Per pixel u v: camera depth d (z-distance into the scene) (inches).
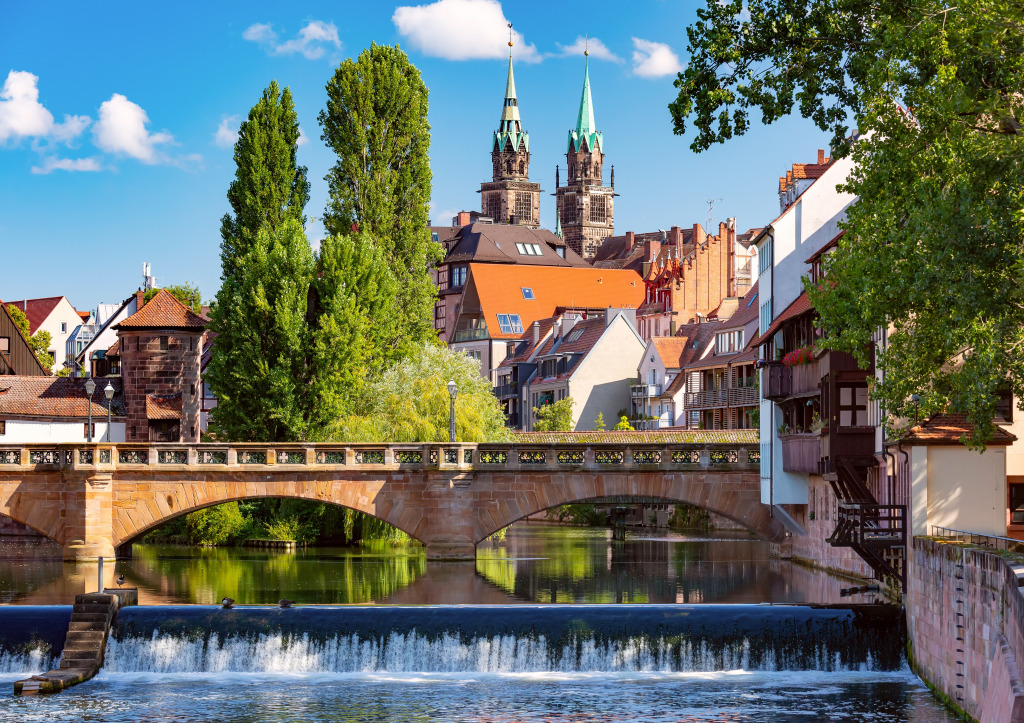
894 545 1549.0
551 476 2539.4
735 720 1332.4
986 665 1200.2
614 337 5590.6
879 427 1825.8
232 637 1648.6
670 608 1640.0
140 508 2481.5
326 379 3132.4
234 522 3036.4
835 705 1385.3
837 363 1884.8
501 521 2534.5
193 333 3417.8
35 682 1521.9
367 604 1781.5
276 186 3476.9
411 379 3326.8
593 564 2514.8
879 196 1296.8
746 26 1302.9
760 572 2297.0
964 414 1523.1
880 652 1592.0
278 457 2502.5
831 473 1918.1
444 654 1644.9
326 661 1646.2
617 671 1628.9
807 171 2667.3
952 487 1505.9
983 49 1145.4
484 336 7062.0
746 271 6673.2
